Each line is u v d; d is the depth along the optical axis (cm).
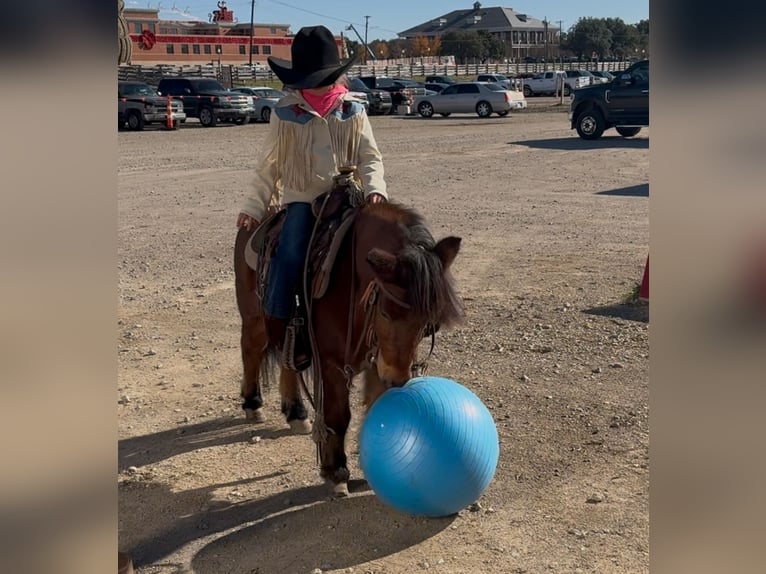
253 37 7956
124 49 552
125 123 3064
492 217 1273
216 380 636
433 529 408
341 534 407
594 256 1006
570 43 11762
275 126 423
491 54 11312
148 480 471
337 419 422
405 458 374
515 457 486
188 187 1653
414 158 2066
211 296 881
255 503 442
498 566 374
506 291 862
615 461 477
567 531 403
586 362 646
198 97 3259
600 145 2288
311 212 426
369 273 369
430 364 650
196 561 387
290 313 422
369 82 4181
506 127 3005
